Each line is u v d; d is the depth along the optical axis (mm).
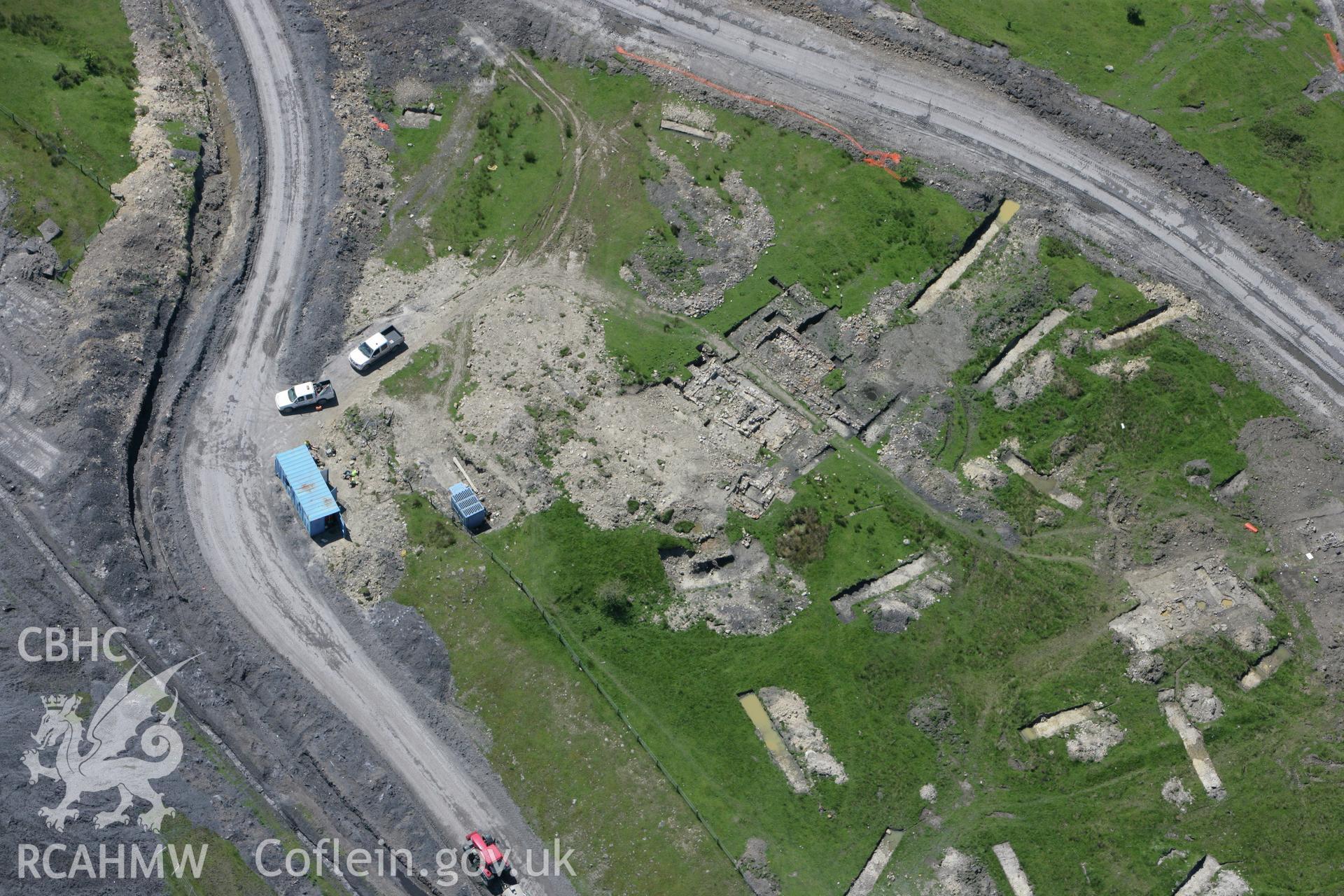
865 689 64250
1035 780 62531
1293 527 69562
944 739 63344
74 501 61719
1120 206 80125
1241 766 63031
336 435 68688
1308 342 76000
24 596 58719
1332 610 67062
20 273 69062
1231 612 66938
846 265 76625
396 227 77000
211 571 63344
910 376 73500
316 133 78562
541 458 68188
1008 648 65688
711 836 59938
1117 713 64250
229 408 68562
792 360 73688
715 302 75062
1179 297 76875
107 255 69625
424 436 68938
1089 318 75750
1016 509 69750
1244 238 79375
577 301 74500
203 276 72625
